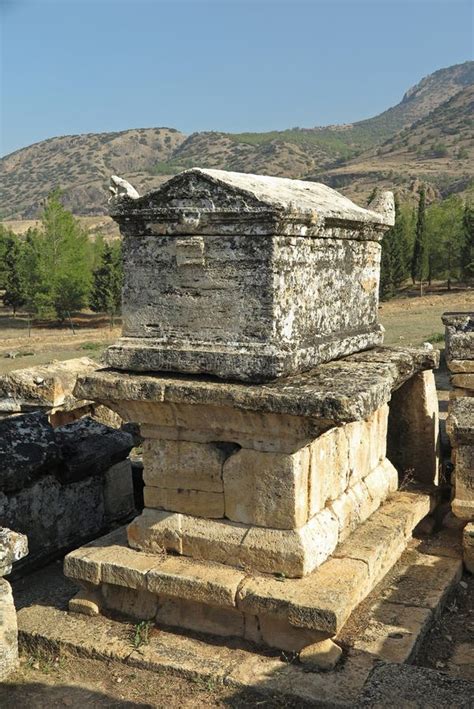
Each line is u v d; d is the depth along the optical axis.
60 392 9.19
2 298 56.84
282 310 5.25
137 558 5.64
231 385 5.16
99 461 7.16
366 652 5.09
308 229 5.45
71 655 5.36
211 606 5.36
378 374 5.45
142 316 5.64
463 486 6.60
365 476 6.77
